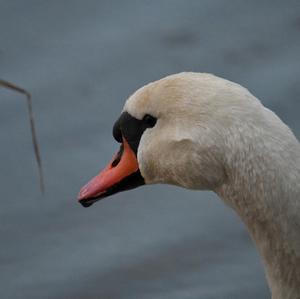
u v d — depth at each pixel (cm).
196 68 1680
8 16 1769
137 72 1667
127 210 1450
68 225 1431
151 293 1330
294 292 830
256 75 1648
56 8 1775
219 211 1443
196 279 1346
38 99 1589
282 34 1745
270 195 797
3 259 1394
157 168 872
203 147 823
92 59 1669
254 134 800
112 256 1385
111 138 1538
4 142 1541
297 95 1586
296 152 795
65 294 1336
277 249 817
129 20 1750
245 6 1806
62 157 1514
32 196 1472
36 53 1683
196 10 1786
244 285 1332
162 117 858
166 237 1409
